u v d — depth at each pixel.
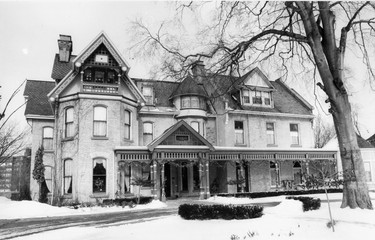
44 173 25.67
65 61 29.11
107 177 23.31
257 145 31.00
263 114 31.61
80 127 23.20
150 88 28.94
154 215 16.73
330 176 12.48
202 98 29.70
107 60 24.59
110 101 24.30
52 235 11.80
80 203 22.06
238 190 29.36
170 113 28.61
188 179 27.62
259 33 15.30
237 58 15.49
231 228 11.52
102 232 11.81
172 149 24.47
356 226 10.71
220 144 30.08
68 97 24.00
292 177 32.38
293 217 12.80
